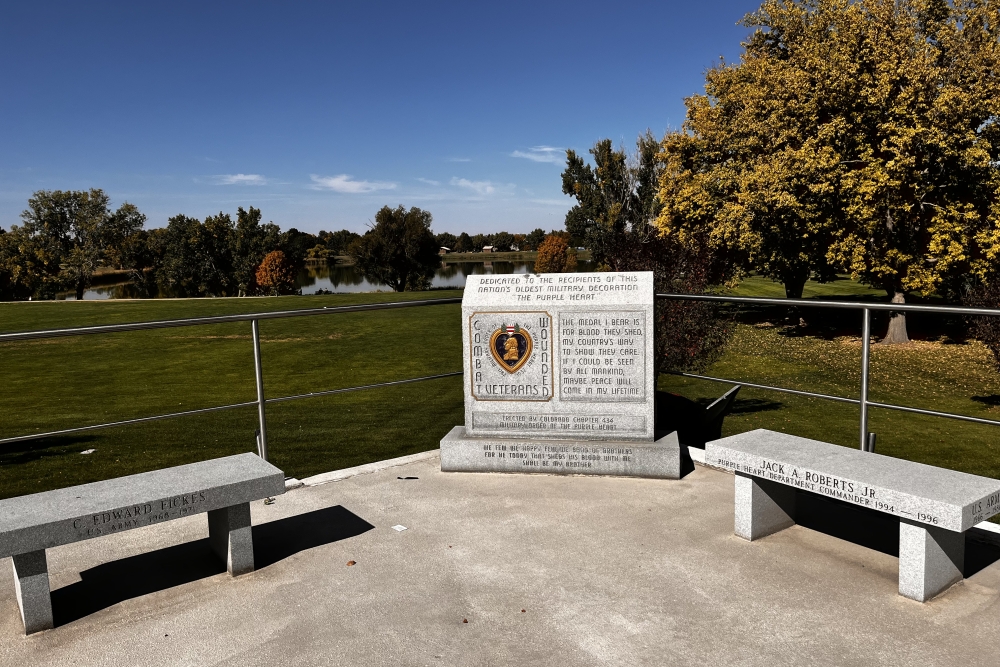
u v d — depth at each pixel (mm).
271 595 4043
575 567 4305
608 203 41531
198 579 4266
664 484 5719
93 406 16312
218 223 76625
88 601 4016
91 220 86688
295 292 72875
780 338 29906
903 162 21703
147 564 4480
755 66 29500
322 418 14000
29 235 87312
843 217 24531
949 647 3357
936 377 21375
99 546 4758
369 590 4074
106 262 87562
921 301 31797
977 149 21516
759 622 3631
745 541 4613
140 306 43219
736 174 28156
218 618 3801
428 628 3654
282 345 27031
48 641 3605
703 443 6961
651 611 3770
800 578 4094
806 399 17734
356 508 5355
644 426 5969
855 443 13547
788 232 26656
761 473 4453
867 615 3670
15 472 9695
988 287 16078
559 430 6133
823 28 26562
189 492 4059
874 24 24156
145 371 21812
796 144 26016
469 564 4379
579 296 6008
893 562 4277
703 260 11633
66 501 3969
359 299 43562
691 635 3527
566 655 3381
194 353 25391
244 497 4238
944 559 3846
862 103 23156
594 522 4984
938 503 3580
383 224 65250
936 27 24406
